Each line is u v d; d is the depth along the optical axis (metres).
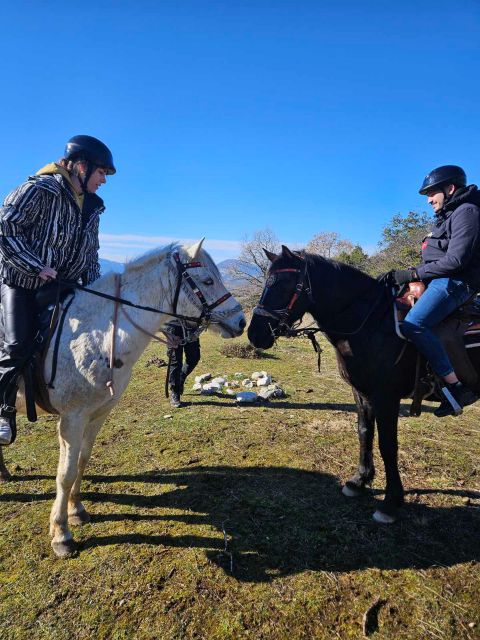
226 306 2.69
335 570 2.48
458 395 2.79
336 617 2.17
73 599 2.25
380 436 2.95
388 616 2.17
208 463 3.81
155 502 3.18
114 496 3.27
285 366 7.83
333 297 2.98
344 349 3.00
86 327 2.50
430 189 2.84
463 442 4.27
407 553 2.63
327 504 3.17
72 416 2.51
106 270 2.73
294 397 5.86
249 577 2.42
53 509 2.64
